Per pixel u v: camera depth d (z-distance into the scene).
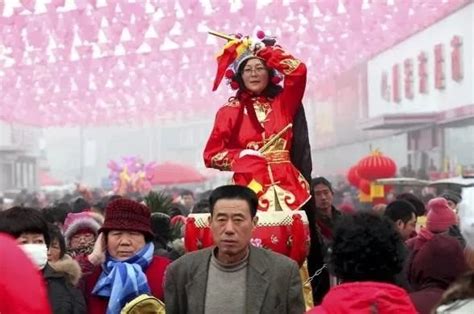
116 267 7.23
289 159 7.91
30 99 24.83
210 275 6.12
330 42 19.78
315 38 18.22
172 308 6.20
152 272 7.43
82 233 10.19
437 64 27.33
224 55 7.96
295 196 7.52
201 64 23.00
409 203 11.95
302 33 19.27
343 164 42.75
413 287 6.66
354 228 5.00
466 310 4.54
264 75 7.86
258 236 7.06
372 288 4.80
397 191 26.47
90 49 18.88
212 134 7.86
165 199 13.84
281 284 6.08
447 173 27.78
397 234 5.04
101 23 15.95
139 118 30.27
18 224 6.82
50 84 22.89
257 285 6.04
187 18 15.34
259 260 6.11
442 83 27.33
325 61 21.88
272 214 7.15
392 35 18.73
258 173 7.46
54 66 21.84
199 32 17.91
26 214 6.90
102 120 29.95
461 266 6.39
